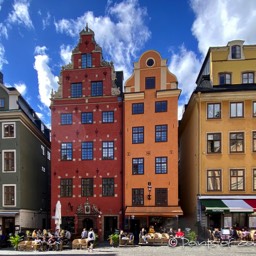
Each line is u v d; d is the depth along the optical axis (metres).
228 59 30.38
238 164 28.28
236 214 27.42
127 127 31.48
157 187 30.12
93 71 33.22
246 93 28.70
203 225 27.44
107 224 31.34
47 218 41.97
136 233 30.00
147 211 28.89
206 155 28.73
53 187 32.22
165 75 31.36
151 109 31.20
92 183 31.81
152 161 30.55
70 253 22.00
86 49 33.53
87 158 32.28
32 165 36.59
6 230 31.73
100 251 22.67
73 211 31.58
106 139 32.25
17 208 31.64
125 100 31.80
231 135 28.83
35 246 24.23
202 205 26.89
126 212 28.98
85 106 32.94
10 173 32.19
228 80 30.20
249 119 28.67
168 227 29.48
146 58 31.84
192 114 32.25
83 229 28.73
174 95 30.88
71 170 32.28
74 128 32.84
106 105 32.66
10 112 32.56
